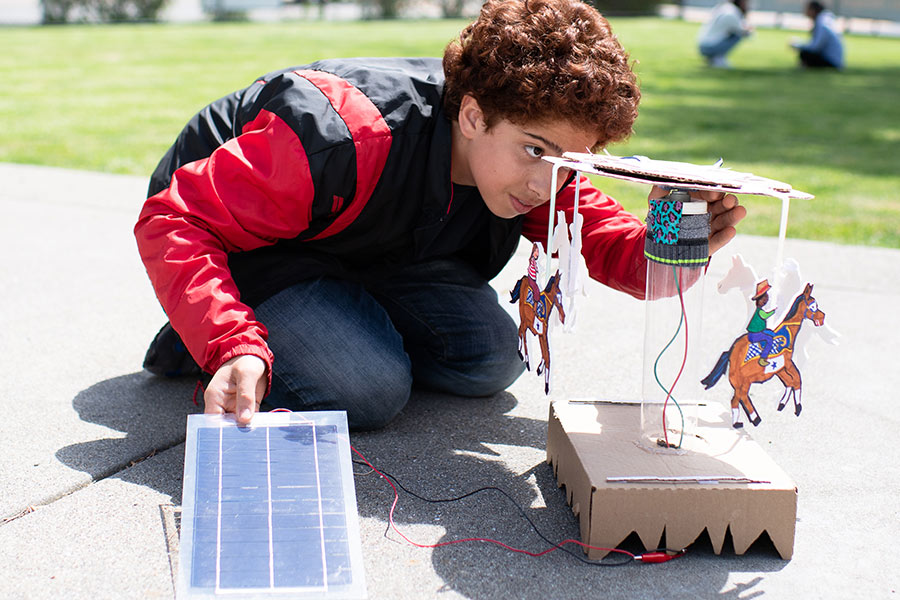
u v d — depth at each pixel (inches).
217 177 72.8
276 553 58.8
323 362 80.2
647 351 69.9
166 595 59.3
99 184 176.6
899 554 67.1
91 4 658.2
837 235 166.4
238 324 68.7
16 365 95.0
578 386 95.7
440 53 443.5
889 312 122.1
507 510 70.7
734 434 71.5
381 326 85.7
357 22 683.4
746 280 64.1
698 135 267.4
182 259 70.4
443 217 79.1
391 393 81.4
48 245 137.3
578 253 62.2
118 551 63.7
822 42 460.8
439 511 70.2
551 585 61.6
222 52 444.8
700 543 67.2
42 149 216.5
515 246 89.9
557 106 67.7
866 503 74.2
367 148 73.3
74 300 115.1
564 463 71.4
